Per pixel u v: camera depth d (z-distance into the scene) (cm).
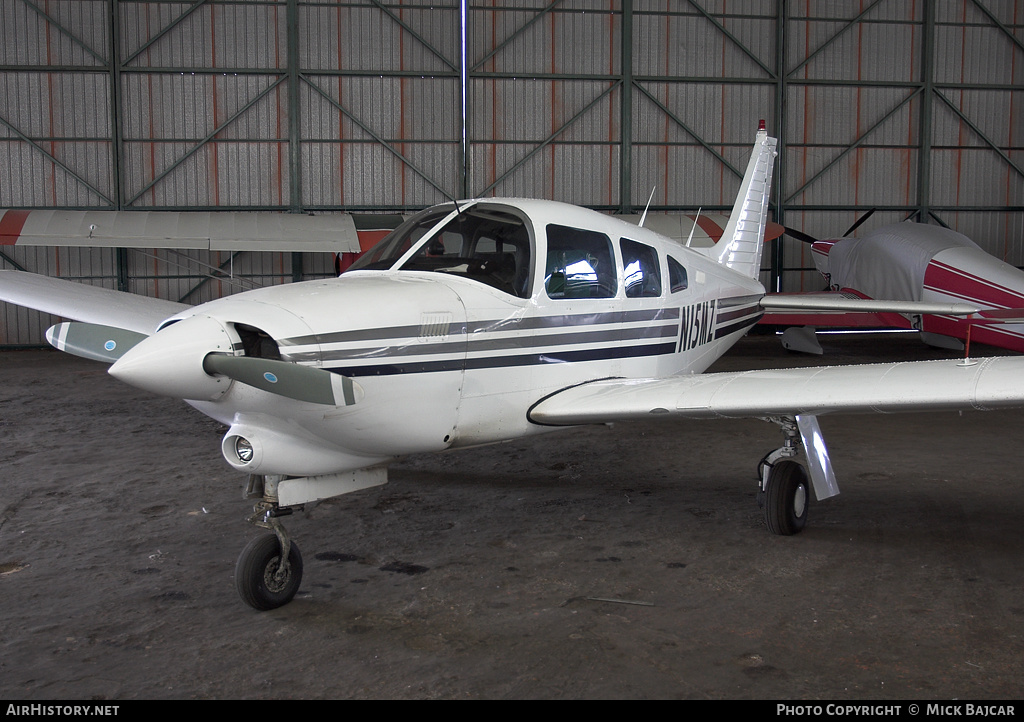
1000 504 416
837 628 274
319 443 303
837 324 976
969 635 268
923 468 489
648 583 315
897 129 1256
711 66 1215
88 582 319
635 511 409
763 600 298
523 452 541
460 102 1167
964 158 1273
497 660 254
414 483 464
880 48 1236
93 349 311
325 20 1137
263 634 274
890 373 325
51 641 269
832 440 570
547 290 370
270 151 1148
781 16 1201
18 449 548
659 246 444
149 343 266
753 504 421
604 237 404
